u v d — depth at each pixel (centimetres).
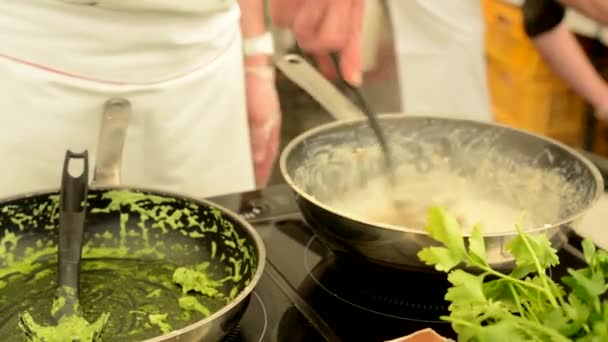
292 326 62
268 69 109
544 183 80
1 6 79
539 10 138
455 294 45
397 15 142
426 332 50
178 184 93
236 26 95
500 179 84
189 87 89
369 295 67
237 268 68
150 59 85
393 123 86
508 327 42
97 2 80
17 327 62
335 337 61
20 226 71
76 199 66
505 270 58
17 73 80
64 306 64
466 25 147
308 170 81
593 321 43
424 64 148
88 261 73
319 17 111
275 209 82
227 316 53
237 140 97
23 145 84
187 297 67
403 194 86
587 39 155
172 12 84
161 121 88
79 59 82
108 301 66
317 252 74
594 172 72
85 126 85
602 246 72
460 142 86
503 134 84
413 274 62
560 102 163
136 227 74
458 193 85
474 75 152
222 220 70
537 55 158
